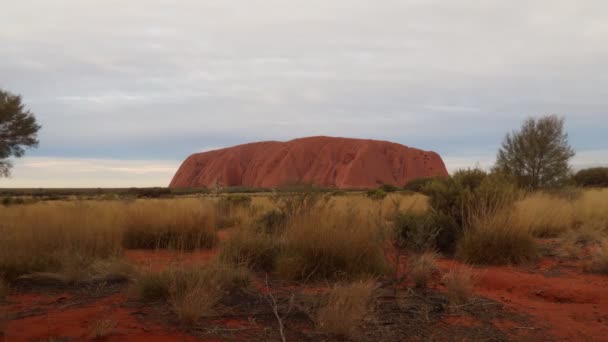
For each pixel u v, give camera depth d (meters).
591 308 5.04
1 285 5.10
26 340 3.65
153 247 8.91
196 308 4.14
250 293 5.10
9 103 25.81
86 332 3.82
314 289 5.39
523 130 22.33
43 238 6.93
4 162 26.78
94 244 7.18
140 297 4.91
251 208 15.41
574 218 12.29
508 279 6.28
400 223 7.64
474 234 7.95
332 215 6.96
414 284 5.77
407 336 3.97
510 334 4.10
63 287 5.57
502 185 9.77
